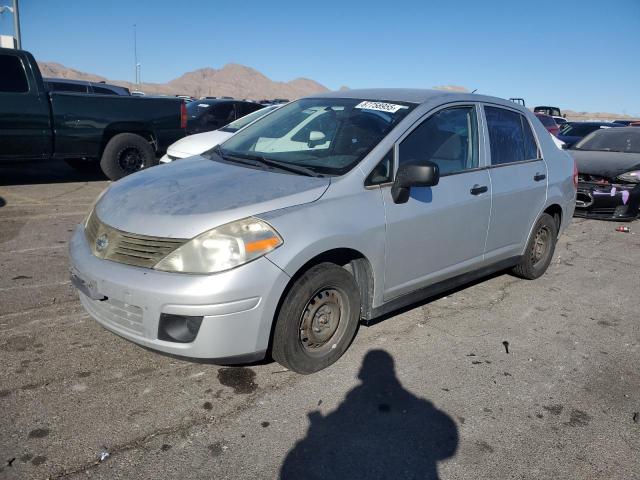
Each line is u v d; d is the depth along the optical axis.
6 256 5.34
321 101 4.51
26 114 8.13
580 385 3.55
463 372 3.61
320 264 3.28
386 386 3.38
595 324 4.54
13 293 4.42
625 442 2.99
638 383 3.62
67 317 4.03
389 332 4.11
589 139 9.98
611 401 3.38
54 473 2.49
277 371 3.46
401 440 2.88
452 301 4.82
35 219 6.81
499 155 4.65
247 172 3.64
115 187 3.70
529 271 5.30
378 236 3.50
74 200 8.05
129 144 9.23
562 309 4.82
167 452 2.68
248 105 13.32
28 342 3.64
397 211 3.62
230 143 4.48
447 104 4.20
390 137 3.72
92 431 2.79
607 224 8.57
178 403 3.07
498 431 3.01
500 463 2.76
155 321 2.90
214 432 2.85
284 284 3.02
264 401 3.14
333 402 3.17
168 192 3.34
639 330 4.46
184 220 2.98
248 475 2.56
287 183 3.37
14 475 2.46
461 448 2.85
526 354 3.93
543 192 5.07
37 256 5.38
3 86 7.96
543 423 3.11
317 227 3.16
